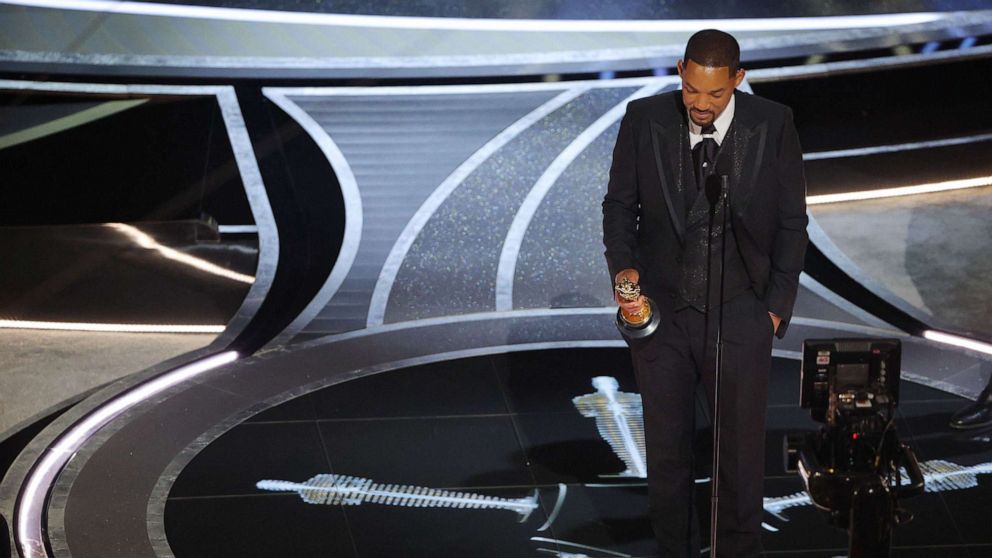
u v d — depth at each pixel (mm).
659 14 30828
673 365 14016
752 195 13484
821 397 12758
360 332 22578
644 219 14023
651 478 14477
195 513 16562
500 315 23219
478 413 19469
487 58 30891
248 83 29781
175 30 29203
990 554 15648
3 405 19766
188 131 28625
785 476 17406
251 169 27859
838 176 29094
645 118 13797
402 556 15547
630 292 13156
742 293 13789
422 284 24547
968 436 18484
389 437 18703
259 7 29781
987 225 27344
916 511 16547
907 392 19953
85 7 28312
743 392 13773
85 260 25188
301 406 19688
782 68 29688
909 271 25266
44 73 27922
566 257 25641
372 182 27984
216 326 22859
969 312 23438
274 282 24594
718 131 13500
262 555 15562
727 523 14242
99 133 27844
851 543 12266
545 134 29562
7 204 26531
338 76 30484
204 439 18594
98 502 16812
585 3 30859
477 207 27297
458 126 29797
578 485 17328
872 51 29688
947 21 29797
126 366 21250
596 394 20109
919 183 29172
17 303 23438
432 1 30812
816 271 25219
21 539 15852
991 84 29609
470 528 16188
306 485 17297
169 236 26078
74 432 18828
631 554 15555
